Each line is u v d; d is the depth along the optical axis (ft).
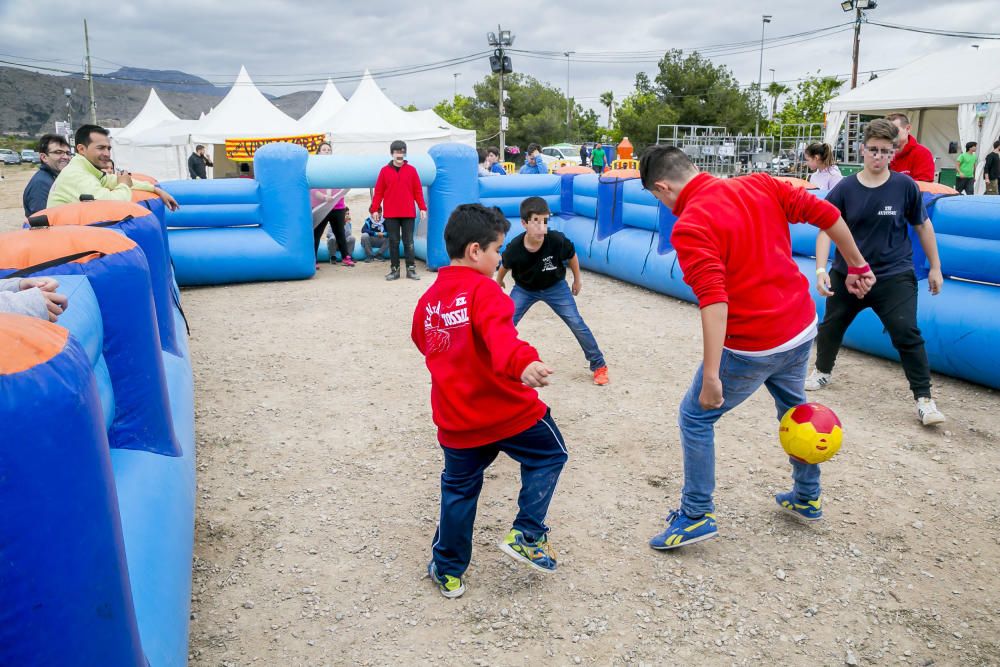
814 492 11.39
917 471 13.38
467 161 33.68
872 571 10.41
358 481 13.53
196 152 53.31
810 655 8.77
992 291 17.46
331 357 21.22
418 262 38.29
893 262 15.25
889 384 17.90
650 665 8.66
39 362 4.29
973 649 8.80
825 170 25.02
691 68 189.98
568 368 19.84
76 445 4.38
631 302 27.84
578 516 12.05
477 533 11.60
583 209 34.71
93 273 8.96
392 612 9.74
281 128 78.89
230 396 18.07
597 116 276.21
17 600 4.16
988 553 10.82
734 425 15.62
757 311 9.67
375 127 79.87
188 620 8.32
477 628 9.38
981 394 17.20
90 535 4.51
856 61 122.83
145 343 9.62
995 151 55.83
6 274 8.48
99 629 4.63
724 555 10.87
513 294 17.92
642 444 14.82
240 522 12.08
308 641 9.18
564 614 9.62
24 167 200.64
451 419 9.26
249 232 32.14
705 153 104.42
